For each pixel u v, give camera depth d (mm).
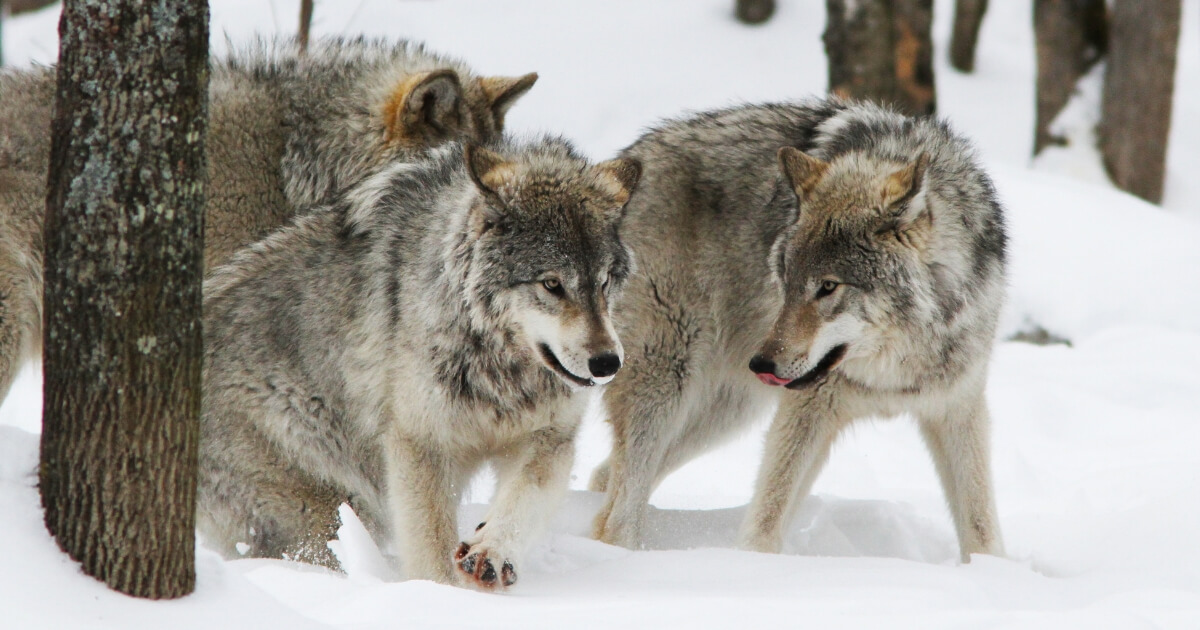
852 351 10352
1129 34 26875
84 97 6465
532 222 8711
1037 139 28812
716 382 12109
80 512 6559
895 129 11453
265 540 10062
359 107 12391
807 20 38469
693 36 37438
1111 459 14281
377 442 9781
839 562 8914
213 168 11711
